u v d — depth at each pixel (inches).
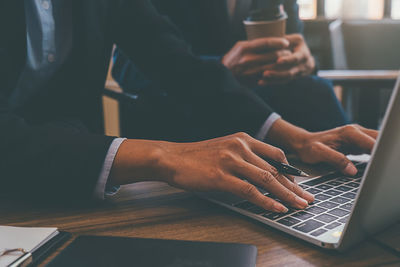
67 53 35.5
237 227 21.9
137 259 17.4
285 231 20.5
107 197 27.3
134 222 22.8
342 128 34.3
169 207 25.3
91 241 19.5
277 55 49.8
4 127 25.7
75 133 27.0
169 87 40.4
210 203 25.7
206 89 38.6
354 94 102.4
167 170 24.8
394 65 113.3
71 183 25.0
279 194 23.1
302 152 34.2
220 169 23.9
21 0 29.8
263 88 53.9
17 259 16.8
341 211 22.2
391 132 15.8
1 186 26.0
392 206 19.3
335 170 31.0
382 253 18.7
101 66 39.4
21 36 30.2
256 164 24.4
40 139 25.5
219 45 59.1
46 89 35.2
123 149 25.6
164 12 57.4
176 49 40.2
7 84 30.9
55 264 17.1
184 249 18.4
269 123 36.9
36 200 26.8
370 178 16.6
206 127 39.2
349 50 112.8
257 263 17.7
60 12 35.1
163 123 51.9
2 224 22.7
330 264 17.6
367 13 193.6
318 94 53.6
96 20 36.5
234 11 58.9
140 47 40.6
